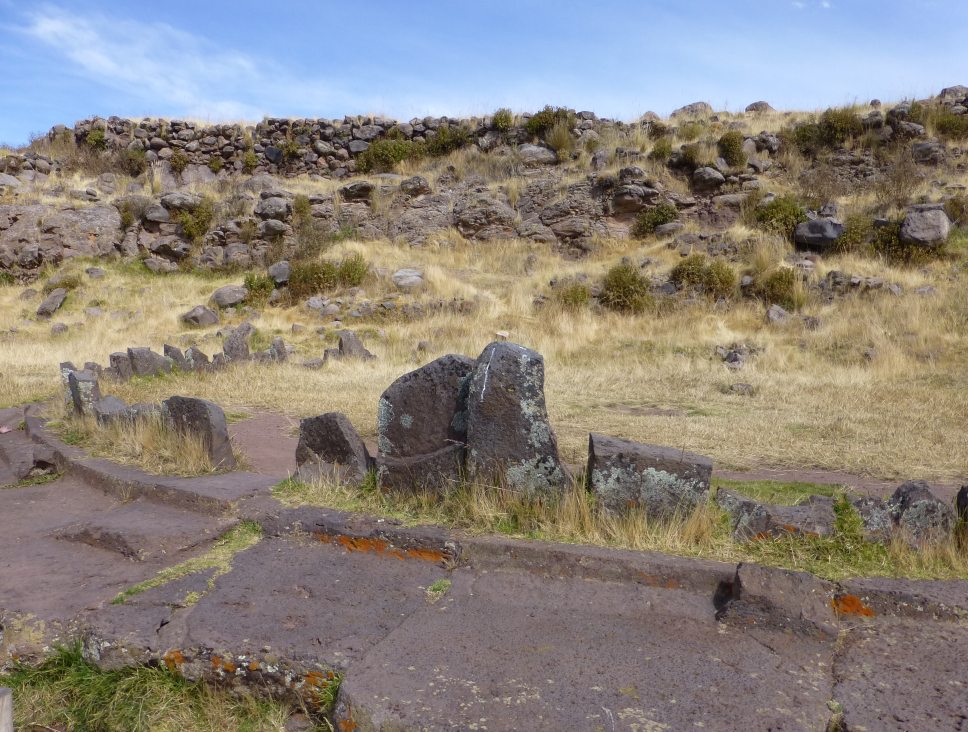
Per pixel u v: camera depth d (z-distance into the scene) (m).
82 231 23.41
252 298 20.67
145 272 23.23
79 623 3.88
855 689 3.16
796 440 8.51
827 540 4.39
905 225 18.34
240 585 4.20
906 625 3.71
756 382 12.78
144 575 4.52
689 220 22.36
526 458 4.80
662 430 9.01
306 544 4.82
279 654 3.46
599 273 20.16
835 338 15.21
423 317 18.73
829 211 20.52
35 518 5.80
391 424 5.26
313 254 22.61
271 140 28.66
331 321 18.97
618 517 4.67
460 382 5.03
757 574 3.79
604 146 25.66
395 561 4.54
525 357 4.79
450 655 3.43
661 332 16.78
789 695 3.11
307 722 3.35
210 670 3.50
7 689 2.86
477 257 22.69
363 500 5.26
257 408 10.48
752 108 28.70
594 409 10.69
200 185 26.92
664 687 3.16
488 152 27.08
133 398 10.90
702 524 4.51
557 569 4.23
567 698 3.08
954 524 4.46
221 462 6.45
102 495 6.27
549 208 23.38
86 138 29.03
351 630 3.68
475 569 4.34
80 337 18.94
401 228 24.16
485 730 2.88
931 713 2.98
